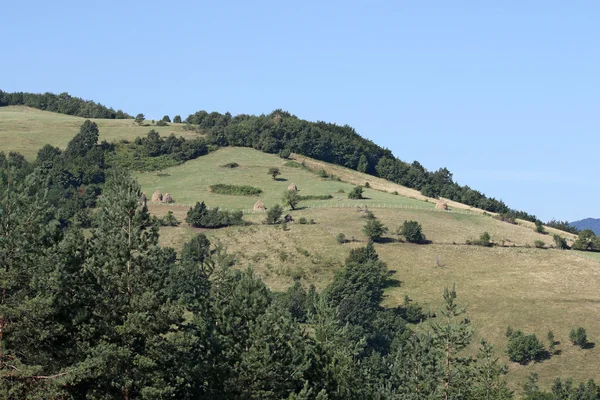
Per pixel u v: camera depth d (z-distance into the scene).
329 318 63.91
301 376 57.97
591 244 134.38
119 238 50.12
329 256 120.56
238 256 118.75
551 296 108.25
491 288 111.12
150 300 47.62
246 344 56.78
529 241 137.25
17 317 43.78
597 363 90.88
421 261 121.25
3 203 46.88
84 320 47.38
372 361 79.12
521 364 91.31
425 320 100.81
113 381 46.44
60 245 47.75
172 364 49.44
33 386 43.12
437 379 65.25
